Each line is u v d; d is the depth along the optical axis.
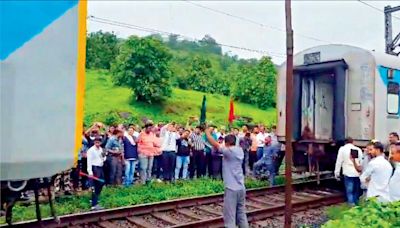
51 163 3.88
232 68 43.38
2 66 3.67
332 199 11.02
